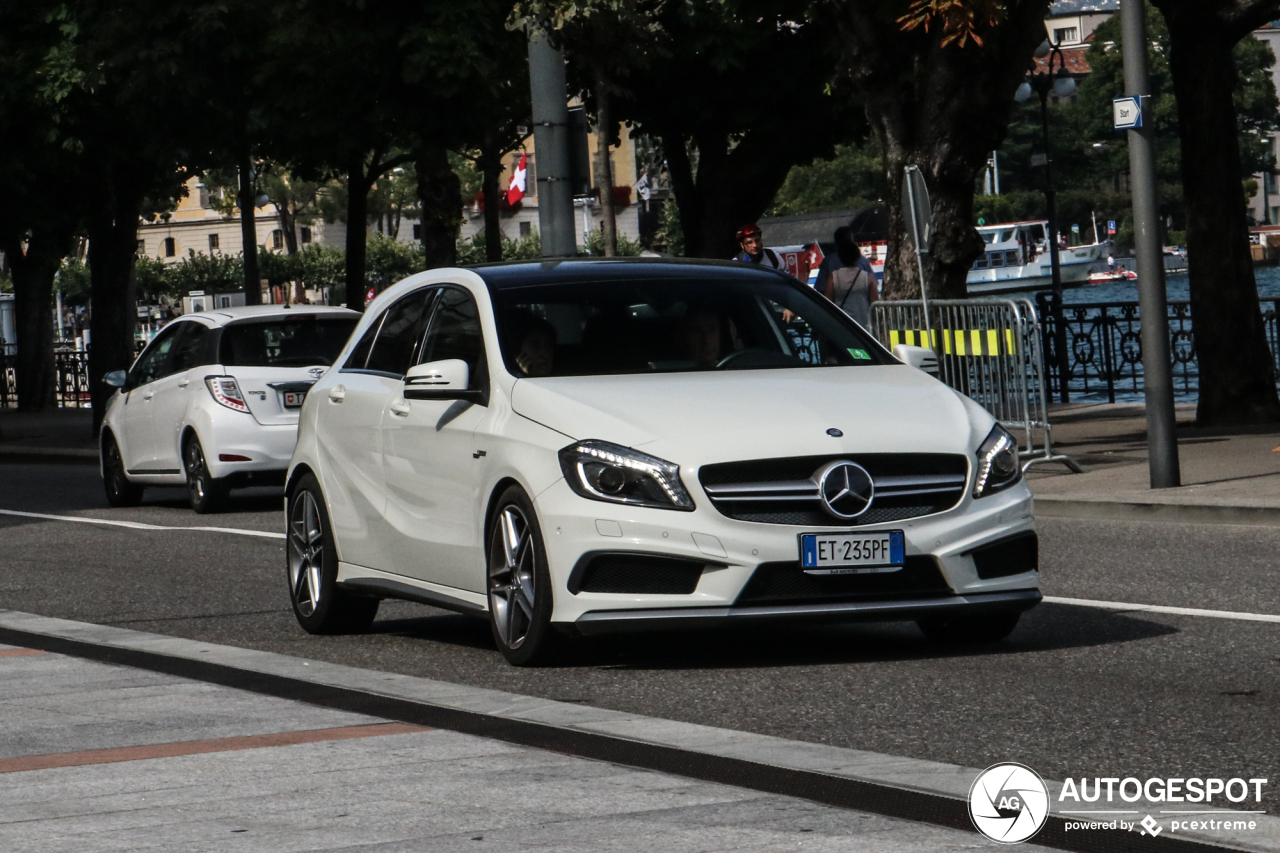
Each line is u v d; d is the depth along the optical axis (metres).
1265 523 14.46
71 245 47.00
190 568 14.95
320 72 26.39
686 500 8.56
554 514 8.83
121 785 6.51
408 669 9.53
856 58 20.80
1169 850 5.34
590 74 28.12
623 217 119.44
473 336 9.95
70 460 31.70
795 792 6.10
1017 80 20.34
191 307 87.25
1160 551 13.28
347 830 5.73
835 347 10.08
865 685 8.48
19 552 16.77
